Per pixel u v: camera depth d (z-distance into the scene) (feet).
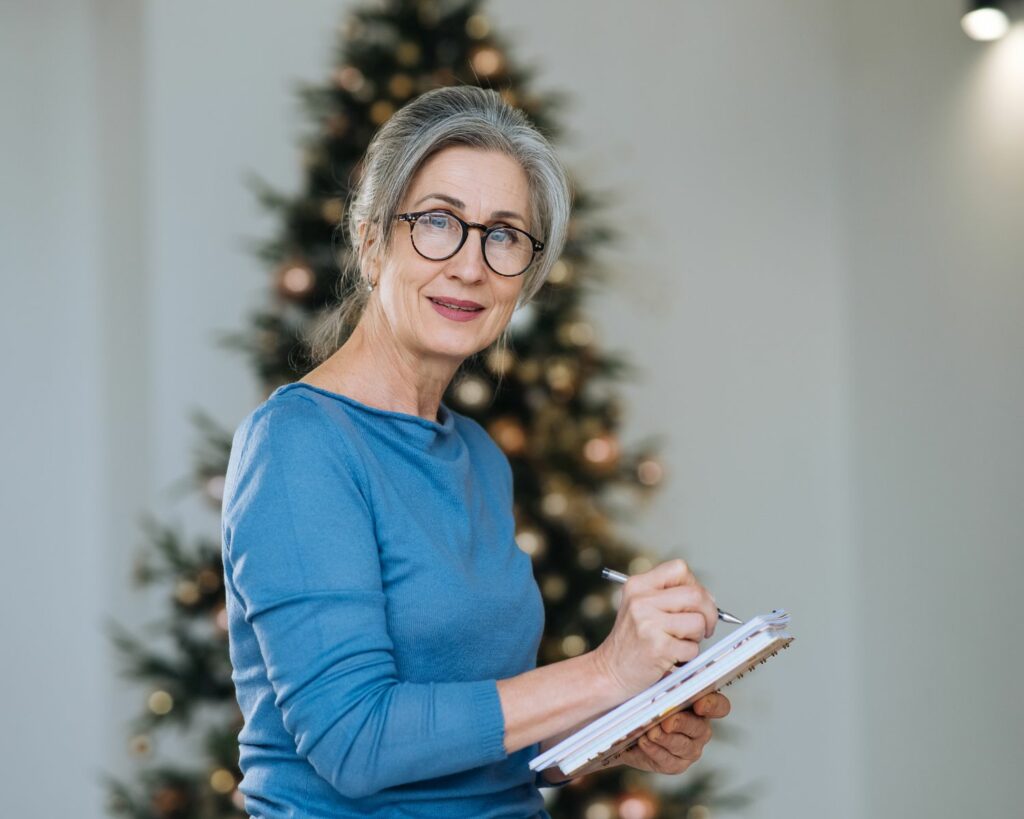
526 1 14.55
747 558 14.62
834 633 14.58
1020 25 11.58
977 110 12.15
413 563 4.91
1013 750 11.72
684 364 14.62
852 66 14.28
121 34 14.33
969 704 12.39
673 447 14.55
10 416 14.43
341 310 6.27
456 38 11.71
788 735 14.58
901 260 13.46
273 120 14.10
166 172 13.88
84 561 14.55
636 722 4.61
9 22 14.58
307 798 4.85
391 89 11.35
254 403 13.99
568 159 14.52
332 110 11.57
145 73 13.92
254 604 4.65
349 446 4.91
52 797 14.32
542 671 4.67
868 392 14.11
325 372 5.30
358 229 5.53
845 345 14.52
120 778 14.34
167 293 13.88
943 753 12.85
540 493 11.25
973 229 12.22
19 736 14.28
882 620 13.93
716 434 14.65
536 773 5.76
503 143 5.28
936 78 12.80
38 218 14.60
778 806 14.52
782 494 14.67
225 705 11.27
